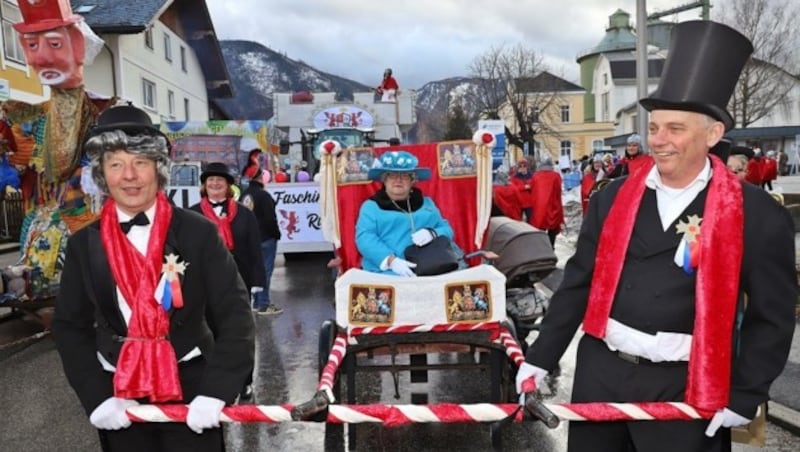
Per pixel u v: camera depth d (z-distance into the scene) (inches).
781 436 176.1
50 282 313.4
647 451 97.8
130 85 969.5
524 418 108.0
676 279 95.3
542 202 484.7
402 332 169.6
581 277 106.3
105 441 106.7
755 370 92.4
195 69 1322.6
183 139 742.5
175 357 101.0
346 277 171.0
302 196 522.3
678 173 95.0
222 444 110.3
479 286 170.6
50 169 308.7
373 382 232.2
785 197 797.9
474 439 183.5
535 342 109.6
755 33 1282.0
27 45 281.7
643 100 97.7
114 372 102.6
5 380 249.1
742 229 92.7
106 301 100.0
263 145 749.9
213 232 105.8
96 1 993.5
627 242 98.2
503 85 2143.2
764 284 92.5
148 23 917.2
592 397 101.8
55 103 295.6
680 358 96.2
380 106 938.7
